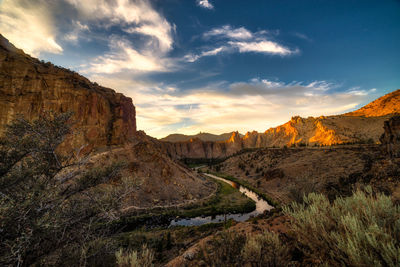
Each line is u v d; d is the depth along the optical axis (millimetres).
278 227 7285
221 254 3779
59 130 6211
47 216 3994
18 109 41188
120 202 6156
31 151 5824
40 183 4957
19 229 3439
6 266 3215
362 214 2828
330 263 2602
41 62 54812
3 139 5598
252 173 104875
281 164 96625
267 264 3139
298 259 3238
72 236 5016
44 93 48062
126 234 23547
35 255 4152
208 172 133750
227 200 58625
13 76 42125
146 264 3568
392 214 2514
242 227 8219
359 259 2094
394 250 1842
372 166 22188
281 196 58688
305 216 3189
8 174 5086
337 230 2707
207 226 26266
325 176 55812
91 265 4676
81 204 5820
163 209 46500
